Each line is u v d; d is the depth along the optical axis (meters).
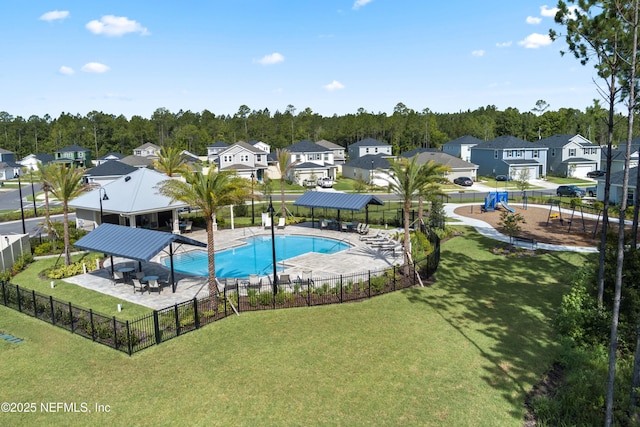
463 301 22.84
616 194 53.22
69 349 17.86
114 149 143.88
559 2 18.02
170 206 38.69
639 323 13.69
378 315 21.05
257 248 37.34
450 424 12.90
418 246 33.59
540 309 21.52
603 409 13.70
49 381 15.42
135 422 13.08
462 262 30.30
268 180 67.75
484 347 17.69
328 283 26.08
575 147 88.81
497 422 13.02
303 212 53.47
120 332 18.94
